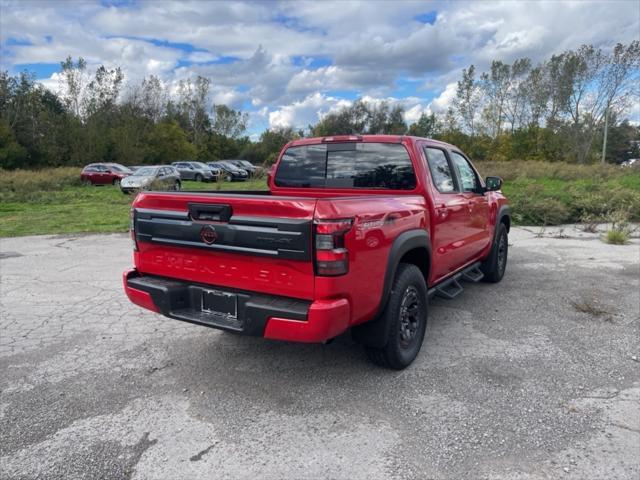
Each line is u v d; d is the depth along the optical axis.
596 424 2.92
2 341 4.38
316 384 3.51
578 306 5.23
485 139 56.06
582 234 10.66
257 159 75.88
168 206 3.47
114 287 6.21
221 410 3.15
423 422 2.97
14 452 2.71
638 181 19.47
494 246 5.98
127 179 21.31
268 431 2.90
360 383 3.51
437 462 2.58
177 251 3.50
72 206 16.91
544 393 3.32
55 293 5.93
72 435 2.88
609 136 74.06
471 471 2.50
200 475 2.49
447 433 2.85
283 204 2.89
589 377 3.56
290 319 2.90
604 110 51.22
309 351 4.12
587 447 2.69
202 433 2.88
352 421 2.99
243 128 80.62
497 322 4.82
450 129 58.75
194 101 73.31
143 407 3.20
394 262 3.34
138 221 3.68
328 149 4.57
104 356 4.04
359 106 65.56
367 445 2.74
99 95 54.97
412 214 3.68
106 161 49.56
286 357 4.00
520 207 12.48
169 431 2.91
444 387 3.43
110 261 7.87
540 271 7.02
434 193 4.19
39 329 4.68
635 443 2.72
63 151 47.50
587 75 50.91
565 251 8.60
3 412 3.14
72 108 52.53
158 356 4.04
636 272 6.89
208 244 3.23
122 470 2.54
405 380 3.55
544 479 2.43
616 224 11.62
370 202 3.20
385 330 3.44
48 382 3.57
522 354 4.00
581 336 4.40
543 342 4.26
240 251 3.09
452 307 5.32
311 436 2.84
